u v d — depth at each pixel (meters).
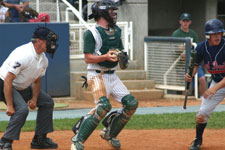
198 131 19.72
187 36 38.53
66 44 36.88
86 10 43.47
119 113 19.09
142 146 20.44
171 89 38.41
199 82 36.75
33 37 18.19
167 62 38.72
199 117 19.39
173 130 24.61
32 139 21.27
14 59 17.91
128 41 40.47
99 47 18.48
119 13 40.28
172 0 50.91
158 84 39.47
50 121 19.72
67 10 40.53
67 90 37.31
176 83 38.25
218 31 17.75
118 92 18.86
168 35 51.16
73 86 37.16
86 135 18.27
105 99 18.23
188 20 38.22
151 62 39.97
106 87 18.62
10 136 18.09
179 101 36.59
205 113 19.28
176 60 37.97
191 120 27.44
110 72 18.78
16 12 38.22
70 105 34.31
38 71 18.50
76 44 38.47
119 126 19.19
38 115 19.61
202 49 19.05
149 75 40.16
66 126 25.34
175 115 29.25
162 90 38.25
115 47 18.75
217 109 32.97
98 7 18.34
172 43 38.19
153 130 24.62
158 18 50.72
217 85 18.12
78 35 38.94
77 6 47.84
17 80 18.42
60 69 36.88
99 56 18.05
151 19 50.44
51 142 20.05
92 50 18.33
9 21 38.03
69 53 37.16
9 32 35.31
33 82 18.97
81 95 36.56
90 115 18.39
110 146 19.78
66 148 20.00
